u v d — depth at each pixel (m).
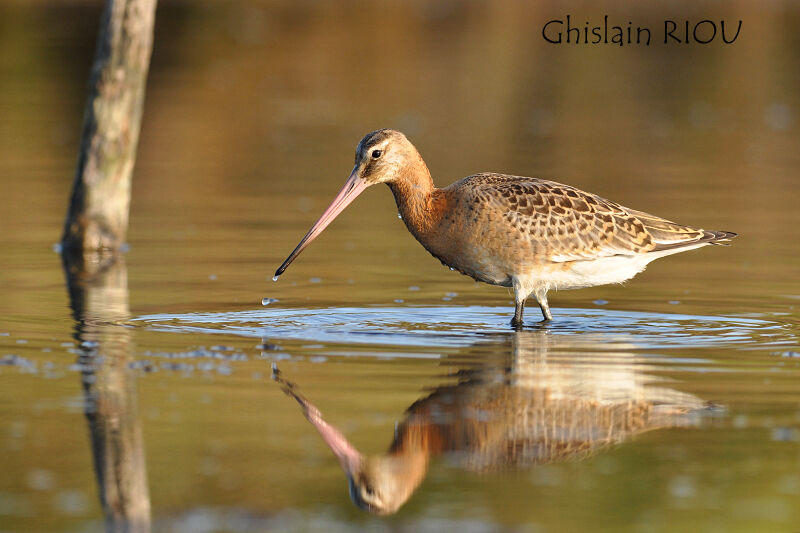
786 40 49.66
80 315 16.55
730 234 17.12
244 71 43.34
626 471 10.60
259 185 28.25
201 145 32.78
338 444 11.19
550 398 12.60
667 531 9.23
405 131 34.31
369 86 41.38
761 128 36.00
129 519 9.44
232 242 22.44
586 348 14.85
